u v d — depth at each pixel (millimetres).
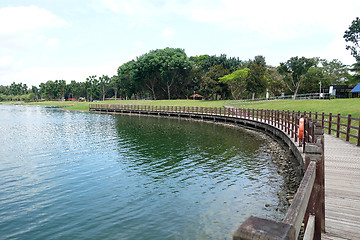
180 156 16297
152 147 19391
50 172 13414
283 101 46688
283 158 14562
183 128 30547
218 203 9133
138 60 80312
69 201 9703
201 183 11234
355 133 17734
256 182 11000
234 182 11164
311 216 3408
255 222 1134
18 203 9602
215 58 77625
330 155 10703
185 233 7289
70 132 28656
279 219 7668
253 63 60625
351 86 51531
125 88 100875
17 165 14828
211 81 67688
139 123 37500
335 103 34000
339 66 68750
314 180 3305
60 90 162125
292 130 15164
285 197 9242
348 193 6418
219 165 13945
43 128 32719
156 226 7719
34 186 11383
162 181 11703
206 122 37594
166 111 49531
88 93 148875
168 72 77375
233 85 67938
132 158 16125
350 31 45281
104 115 55562
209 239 6949
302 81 61219
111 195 10195
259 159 14875
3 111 75375
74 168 14109
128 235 7285
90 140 23172
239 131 27094
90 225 7879
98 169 13859
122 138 23906
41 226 7910
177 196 9914
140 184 11383
